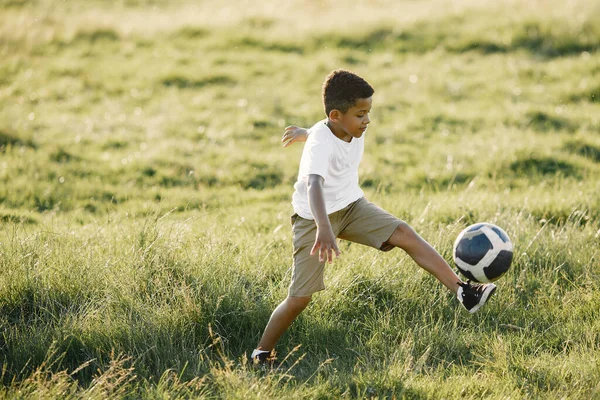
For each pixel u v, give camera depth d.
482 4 31.12
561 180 15.06
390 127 20.64
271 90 24.19
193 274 8.87
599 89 22.36
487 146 18.22
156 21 31.55
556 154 17.14
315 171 6.97
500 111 21.33
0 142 18.98
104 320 7.85
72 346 7.57
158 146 19.23
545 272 9.51
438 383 6.98
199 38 29.77
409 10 31.80
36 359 7.38
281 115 21.92
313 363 7.68
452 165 17.17
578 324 8.14
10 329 7.73
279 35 29.59
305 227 7.38
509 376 7.14
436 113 21.53
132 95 23.81
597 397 6.63
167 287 8.61
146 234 9.64
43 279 8.62
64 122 21.09
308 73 25.83
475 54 26.81
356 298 8.76
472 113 21.41
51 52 27.69
